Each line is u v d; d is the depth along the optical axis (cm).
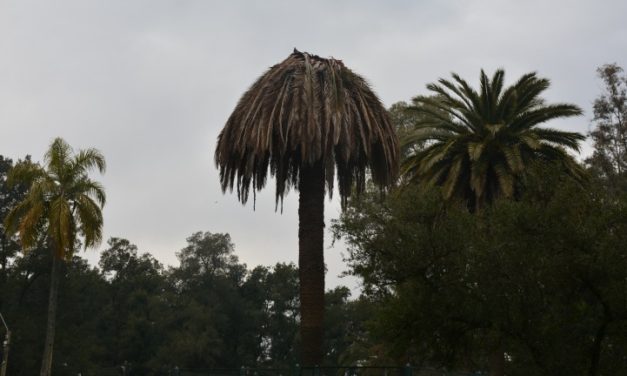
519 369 1534
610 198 1562
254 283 10806
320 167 2244
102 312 9900
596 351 1445
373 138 2341
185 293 10662
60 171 3484
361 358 5022
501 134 2916
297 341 10019
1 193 7119
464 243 1600
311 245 2205
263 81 2339
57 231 3366
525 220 1454
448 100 3030
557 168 1620
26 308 7288
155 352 9681
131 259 10688
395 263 1658
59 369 7312
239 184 2427
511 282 1461
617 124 4288
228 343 10169
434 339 1609
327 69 2275
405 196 1788
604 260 1368
